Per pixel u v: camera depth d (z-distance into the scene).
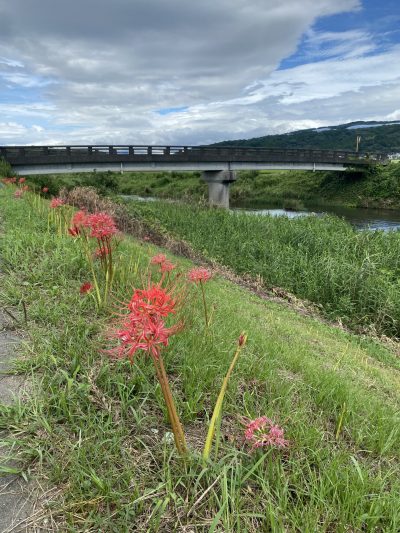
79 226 4.31
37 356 2.74
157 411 2.52
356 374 4.84
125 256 5.65
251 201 43.94
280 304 8.78
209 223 15.38
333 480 2.16
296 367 3.83
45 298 3.74
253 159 36.09
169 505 1.89
